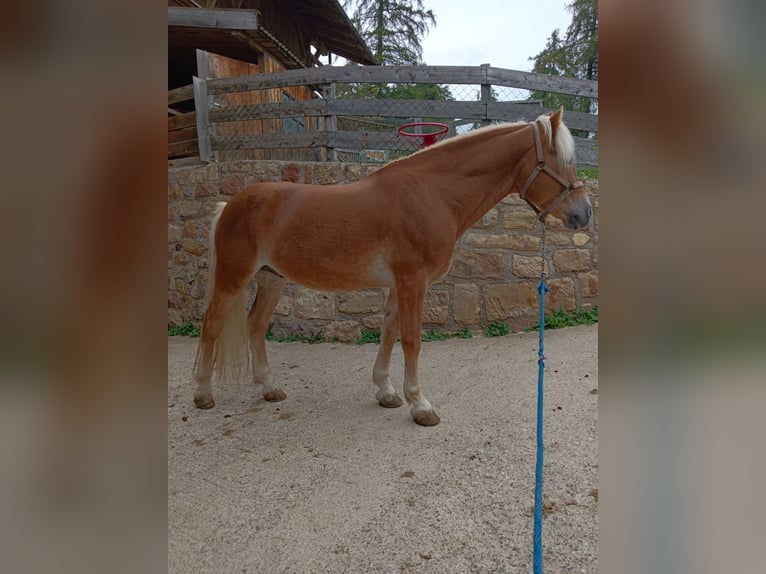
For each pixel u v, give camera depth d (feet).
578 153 15.78
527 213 13.82
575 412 8.09
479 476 6.31
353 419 8.63
